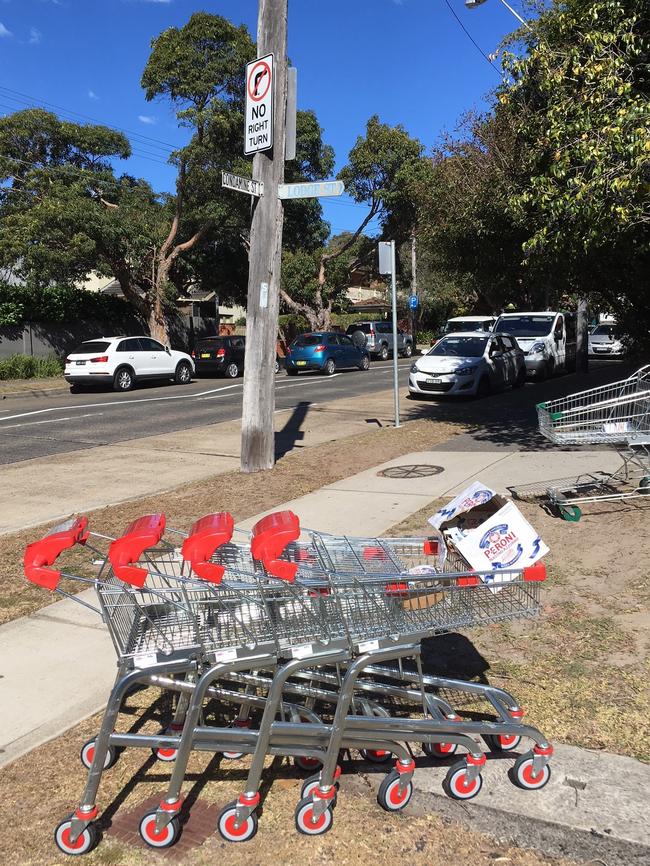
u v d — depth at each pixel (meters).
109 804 3.14
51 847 2.90
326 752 2.93
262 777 3.30
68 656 4.50
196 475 9.66
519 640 4.46
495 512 3.65
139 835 2.94
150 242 25.84
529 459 9.31
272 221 9.38
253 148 9.32
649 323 13.17
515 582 3.25
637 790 3.07
